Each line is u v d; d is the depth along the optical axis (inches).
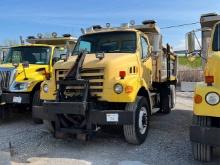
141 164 226.5
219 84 207.6
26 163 231.8
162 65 391.5
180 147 267.3
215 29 249.6
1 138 302.5
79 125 262.4
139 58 301.3
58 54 417.7
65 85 267.3
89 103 255.6
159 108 411.8
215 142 202.8
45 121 294.0
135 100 269.3
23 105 382.3
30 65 387.2
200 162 229.3
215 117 214.8
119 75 264.4
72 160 237.8
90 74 265.1
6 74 365.1
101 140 292.4
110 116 252.7
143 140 280.4
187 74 742.5
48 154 253.4
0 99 360.5
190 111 457.7
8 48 429.4
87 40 326.6
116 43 313.4
